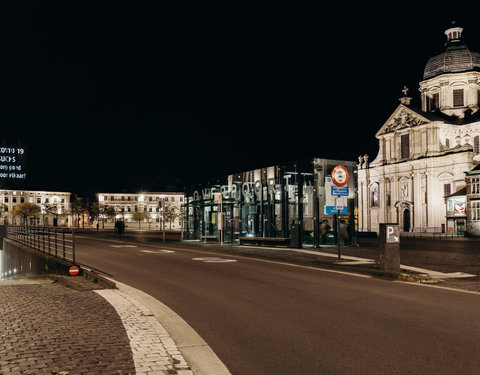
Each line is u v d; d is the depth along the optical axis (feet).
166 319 25.21
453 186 187.42
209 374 16.47
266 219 98.78
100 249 87.71
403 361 17.78
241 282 39.68
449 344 19.99
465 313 26.35
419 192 201.77
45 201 407.64
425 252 76.74
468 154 181.27
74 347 19.02
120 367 16.49
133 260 62.85
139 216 369.50
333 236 87.20
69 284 39.42
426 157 197.57
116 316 25.30
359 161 235.40
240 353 19.04
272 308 28.19
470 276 43.16
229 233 108.37
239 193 108.88
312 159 86.22
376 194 224.74
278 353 19.01
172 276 44.42
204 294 33.58
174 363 17.16
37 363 16.83
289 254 67.62
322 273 46.19
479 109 209.36
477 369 16.83
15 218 389.39
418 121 206.18
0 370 16.01
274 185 96.99
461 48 216.95
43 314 26.02
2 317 25.30
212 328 23.25
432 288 36.09
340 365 17.42
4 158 513.86
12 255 115.55
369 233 169.07
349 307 28.35
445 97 214.07
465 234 162.71
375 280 40.91
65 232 55.88
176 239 134.62
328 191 59.26
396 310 27.32
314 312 26.91
